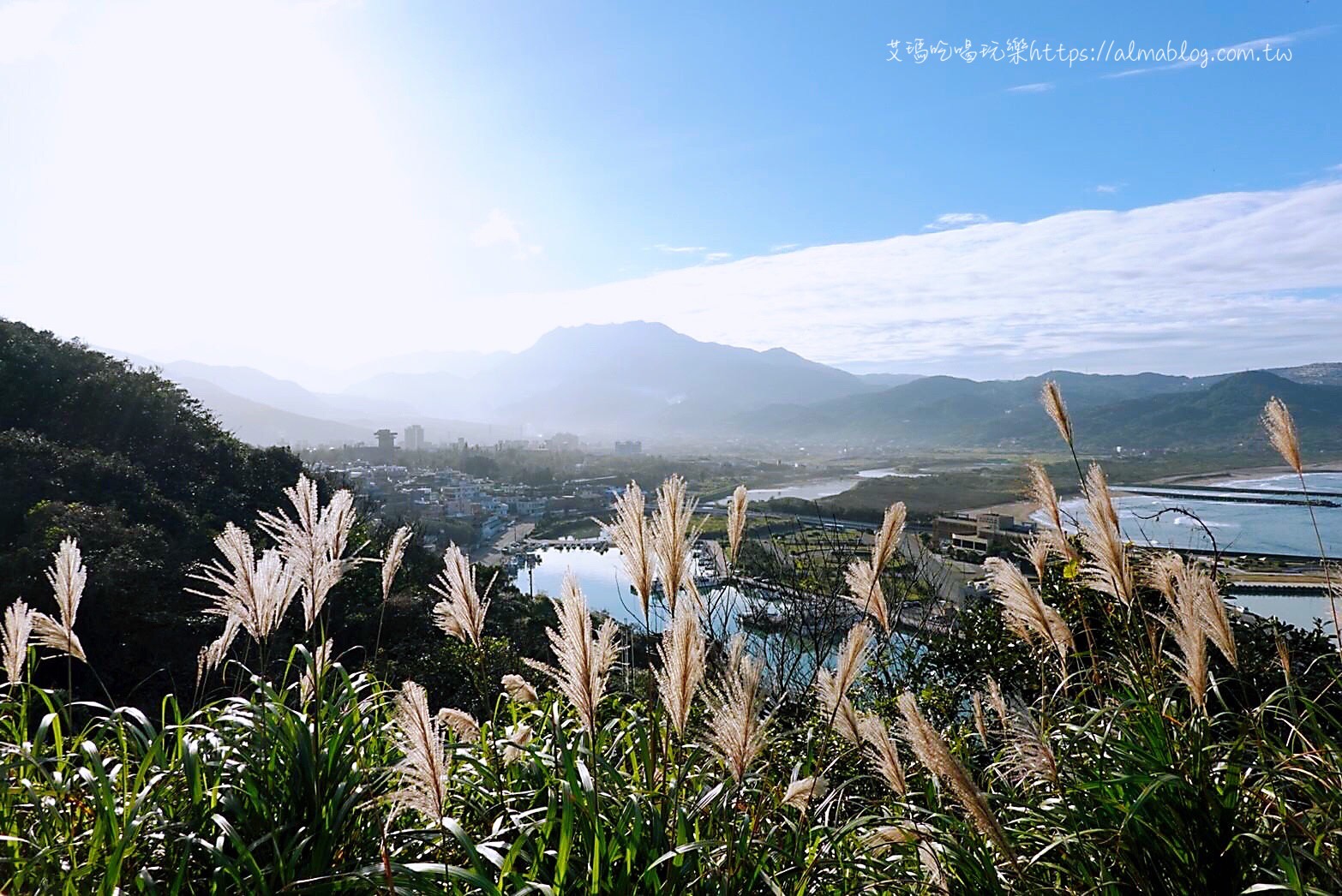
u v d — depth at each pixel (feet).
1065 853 8.89
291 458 89.86
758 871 8.09
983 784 11.30
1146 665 11.91
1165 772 8.84
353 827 8.87
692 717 10.73
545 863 7.78
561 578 8.34
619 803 8.48
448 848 8.61
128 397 85.30
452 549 11.18
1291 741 10.18
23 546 50.62
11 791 8.86
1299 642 14.69
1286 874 7.36
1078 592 13.34
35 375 82.58
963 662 19.51
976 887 8.51
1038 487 12.97
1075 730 10.46
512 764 10.02
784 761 11.69
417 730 7.33
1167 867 8.64
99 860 7.98
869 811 10.66
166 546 56.75
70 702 10.20
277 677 13.12
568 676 8.46
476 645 11.44
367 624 39.55
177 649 43.57
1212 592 10.11
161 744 8.80
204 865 8.30
